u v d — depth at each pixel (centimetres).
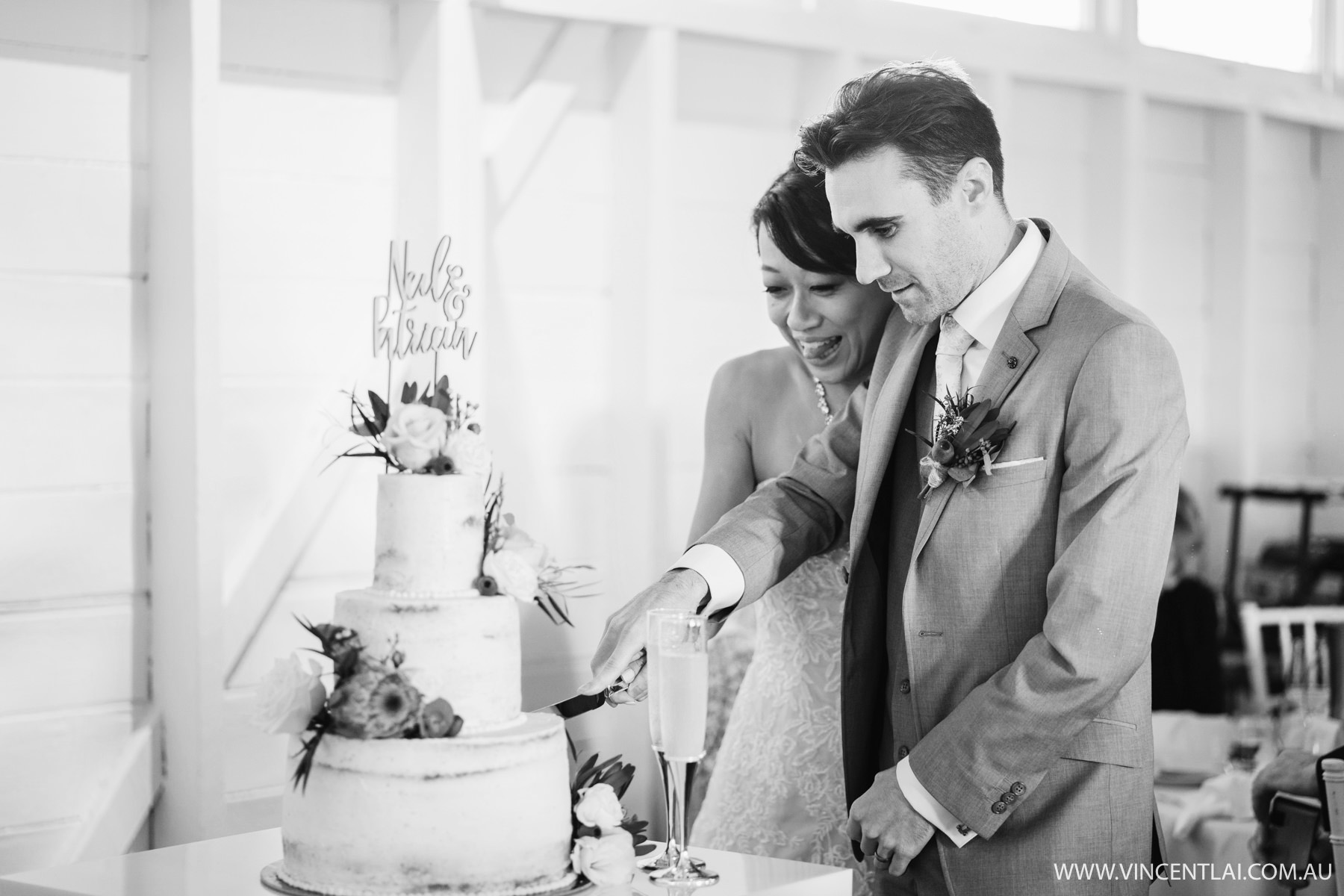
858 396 268
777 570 253
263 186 311
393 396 325
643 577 351
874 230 224
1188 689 414
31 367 287
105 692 296
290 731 175
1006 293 227
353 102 321
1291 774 287
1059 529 215
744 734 284
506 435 346
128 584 298
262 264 311
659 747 187
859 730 245
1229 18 462
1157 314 454
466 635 178
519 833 173
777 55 379
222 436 290
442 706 173
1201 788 316
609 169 357
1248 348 459
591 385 358
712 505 301
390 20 324
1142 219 446
